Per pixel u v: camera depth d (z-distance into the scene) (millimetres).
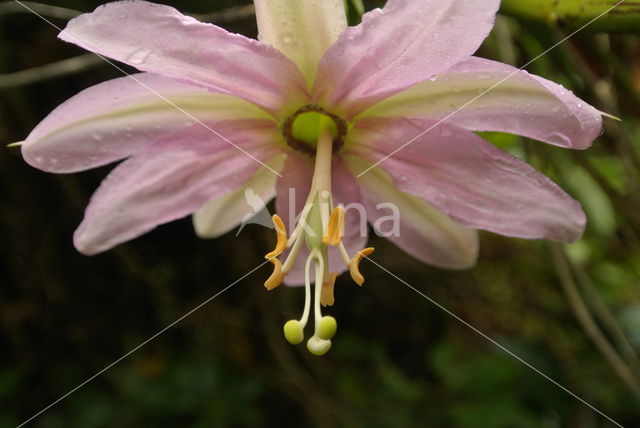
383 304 367
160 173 136
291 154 140
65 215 327
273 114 134
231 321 348
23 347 332
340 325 365
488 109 124
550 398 316
